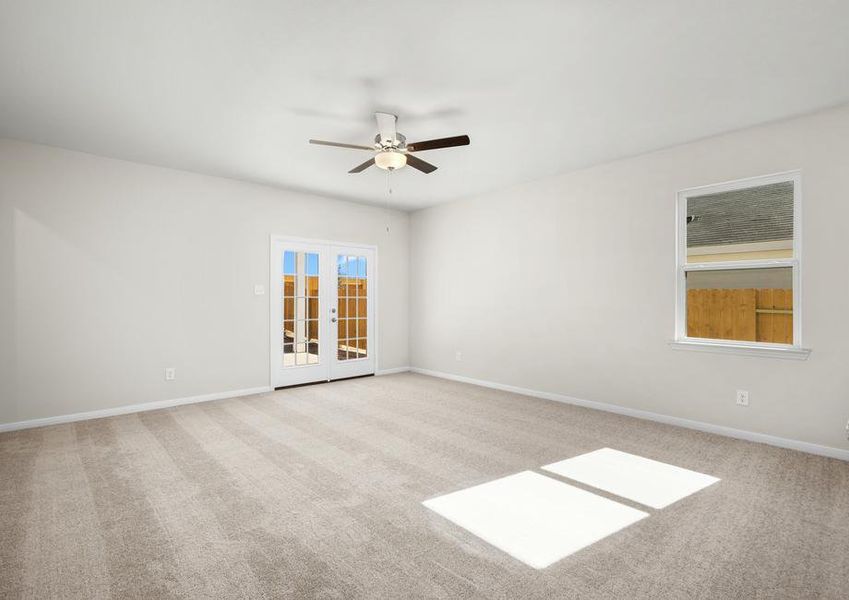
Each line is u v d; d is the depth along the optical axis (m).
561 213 4.71
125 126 3.43
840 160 3.06
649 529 2.12
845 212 3.04
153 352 4.39
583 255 4.52
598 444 3.34
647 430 3.69
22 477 2.69
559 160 4.25
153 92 2.88
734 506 2.35
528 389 5.05
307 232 5.55
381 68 2.58
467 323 5.80
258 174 4.71
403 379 6.01
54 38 2.28
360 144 3.84
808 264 3.18
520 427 3.77
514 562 1.85
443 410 4.34
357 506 2.34
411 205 6.25
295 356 5.50
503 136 3.64
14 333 3.69
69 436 3.51
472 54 2.43
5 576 1.74
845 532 2.09
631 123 3.37
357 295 6.12
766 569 1.80
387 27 2.19
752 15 2.08
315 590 1.66
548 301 4.84
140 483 2.62
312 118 3.29
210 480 2.66
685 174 3.80
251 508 2.31
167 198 4.47
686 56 2.45
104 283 4.11
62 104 3.05
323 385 5.57
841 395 3.05
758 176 3.41
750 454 3.13
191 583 1.70
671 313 3.88
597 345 4.41
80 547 1.94
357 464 2.93
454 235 5.98
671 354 3.88
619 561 1.86
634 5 2.01
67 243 3.93
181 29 2.21
